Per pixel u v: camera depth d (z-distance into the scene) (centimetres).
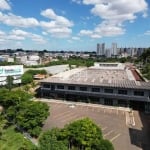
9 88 11350
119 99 8744
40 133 5688
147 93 8200
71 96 9781
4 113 6956
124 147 5003
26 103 6294
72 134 4159
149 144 5197
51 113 7738
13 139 5266
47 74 16250
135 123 6712
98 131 4281
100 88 9044
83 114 7644
